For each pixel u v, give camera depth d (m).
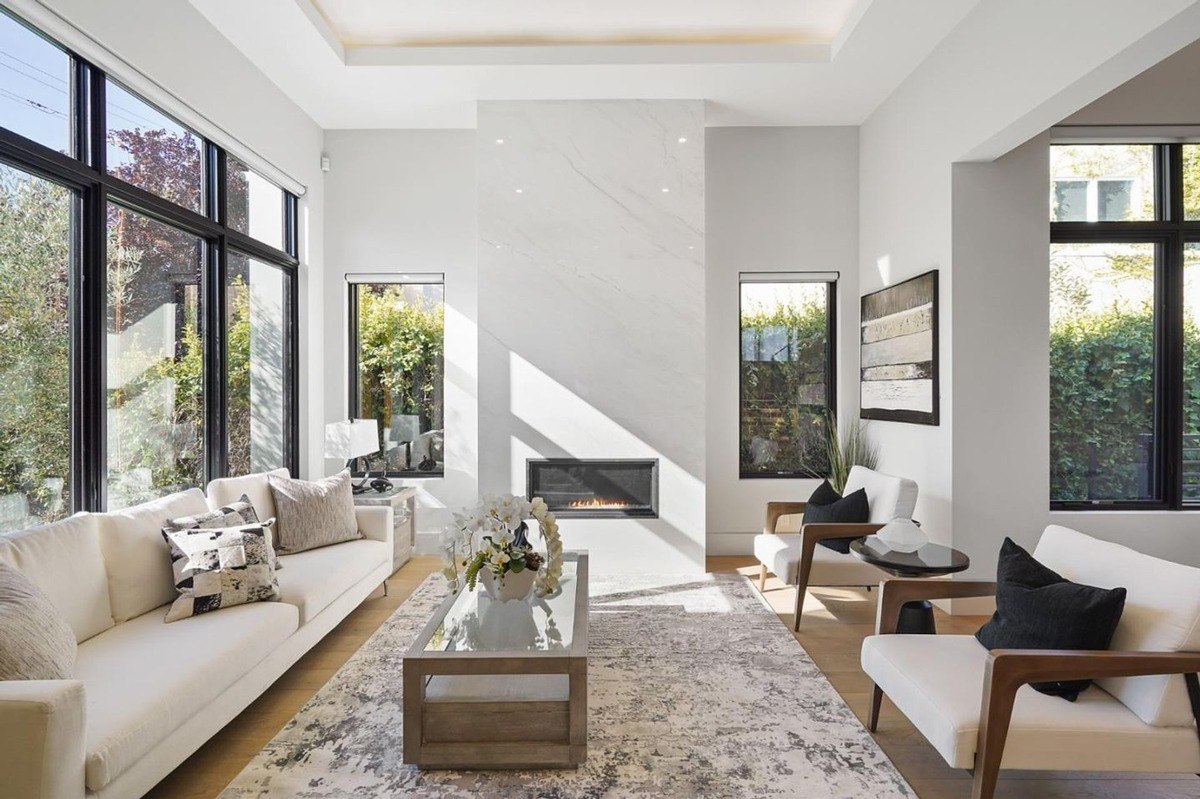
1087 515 4.27
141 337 3.42
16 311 2.65
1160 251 4.47
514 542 3.05
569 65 4.38
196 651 2.37
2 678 1.76
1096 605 1.97
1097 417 4.48
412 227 5.45
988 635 2.31
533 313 4.91
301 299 5.17
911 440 4.52
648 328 4.91
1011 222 3.98
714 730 2.61
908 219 4.55
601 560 4.91
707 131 5.45
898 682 2.25
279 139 4.70
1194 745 1.87
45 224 2.80
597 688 2.98
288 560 3.62
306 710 2.78
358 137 5.45
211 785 2.26
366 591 3.90
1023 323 3.98
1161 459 4.45
